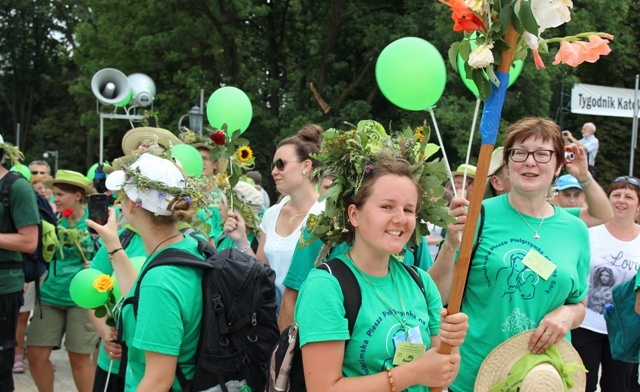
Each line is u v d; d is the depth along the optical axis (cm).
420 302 262
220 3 2166
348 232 268
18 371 694
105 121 2481
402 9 2106
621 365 469
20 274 484
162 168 291
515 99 1877
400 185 245
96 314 355
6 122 4203
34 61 3994
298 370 251
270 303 294
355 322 242
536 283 322
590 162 1494
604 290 476
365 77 2106
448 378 235
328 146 261
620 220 484
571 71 2170
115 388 358
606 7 2030
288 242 439
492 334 326
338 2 2016
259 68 2384
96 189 643
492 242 331
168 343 268
